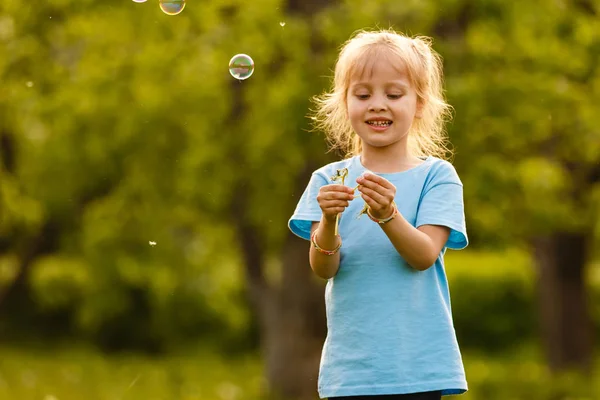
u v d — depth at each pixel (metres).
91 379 22.34
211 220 19.34
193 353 28.55
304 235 6.23
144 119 16.41
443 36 15.69
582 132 16.27
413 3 14.45
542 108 15.69
